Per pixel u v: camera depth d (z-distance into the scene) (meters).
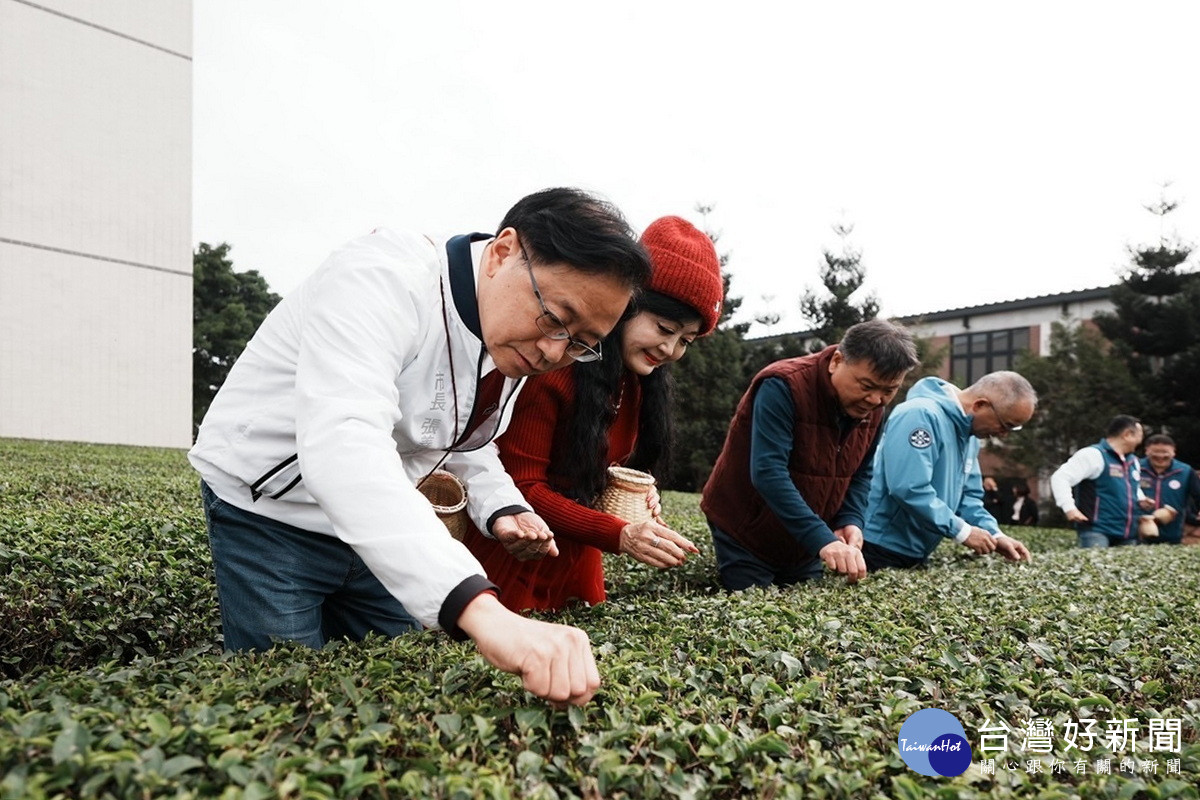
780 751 1.58
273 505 2.26
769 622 2.62
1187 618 3.11
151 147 20.02
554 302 1.89
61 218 18.64
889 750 1.71
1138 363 20.62
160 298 20.09
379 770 1.32
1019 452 20.03
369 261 1.99
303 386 1.83
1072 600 3.37
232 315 34.16
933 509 4.88
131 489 6.48
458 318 2.07
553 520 3.27
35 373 18.20
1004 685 2.14
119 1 19.52
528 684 1.54
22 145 18.11
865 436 4.49
